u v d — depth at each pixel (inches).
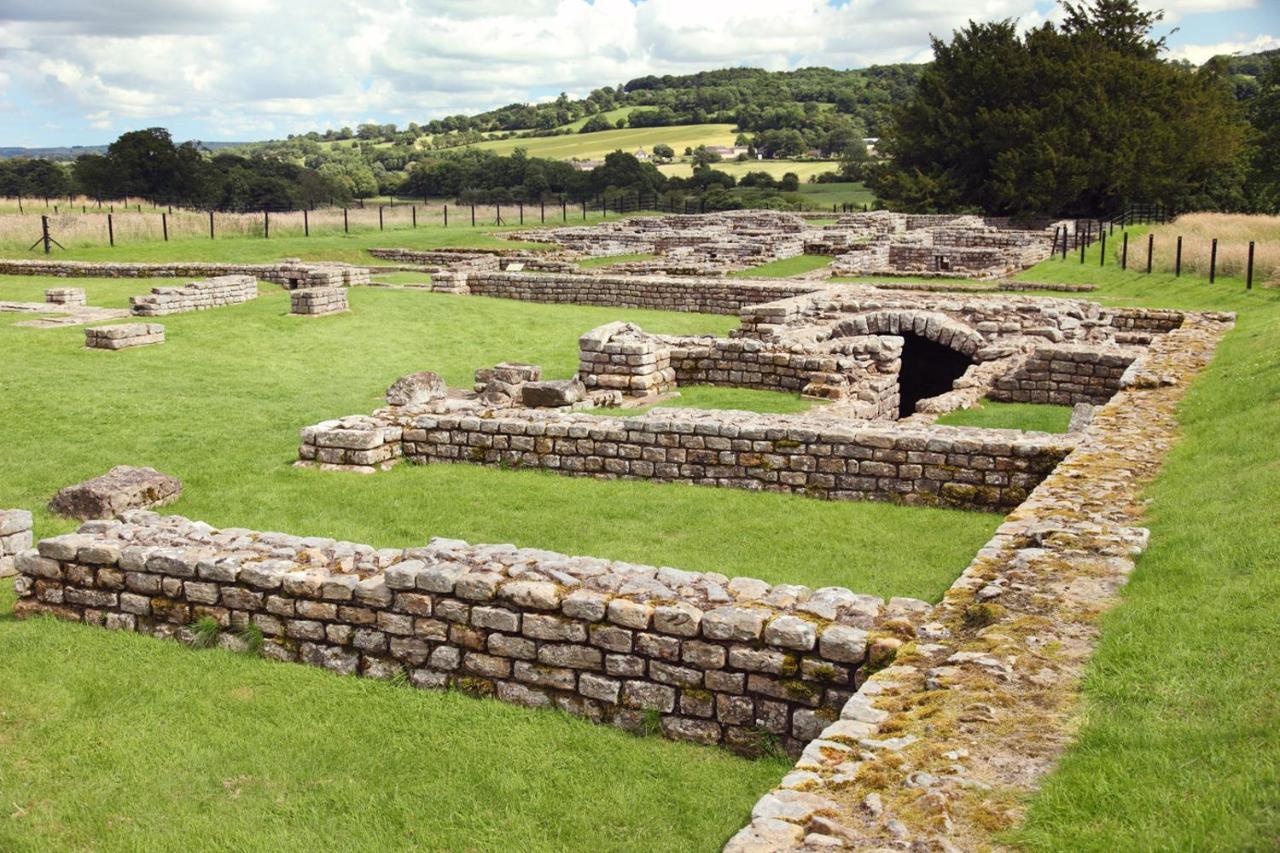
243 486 537.0
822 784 190.2
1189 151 2506.2
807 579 388.8
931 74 2800.2
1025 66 2615.7
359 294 1258.6
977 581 296.8
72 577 348.5
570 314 1202.0
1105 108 2448.3
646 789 247.8
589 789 248.1
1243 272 1183.6
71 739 273.1
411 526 467.2
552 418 598.2
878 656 254.2
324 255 1795.0
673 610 273.1
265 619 323.6
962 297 1065.5
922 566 407.5
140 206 2283.5
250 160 3233.3
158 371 829.8
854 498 528.1
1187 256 1306.6
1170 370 649.6
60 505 479.5
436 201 3703.3
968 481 504.1
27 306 1130.7
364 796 246.1
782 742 264.4
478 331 1071.0
